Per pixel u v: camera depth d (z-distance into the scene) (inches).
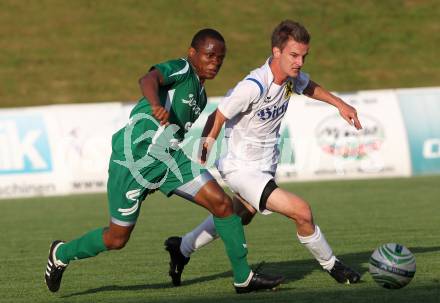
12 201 1852.9
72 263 1042.7
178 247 855.1
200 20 3282.5
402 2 3398.1
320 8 3344.0
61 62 3043.8
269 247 1123.9
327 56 3075.8
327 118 1998.0
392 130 2014.0
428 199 1620.3
